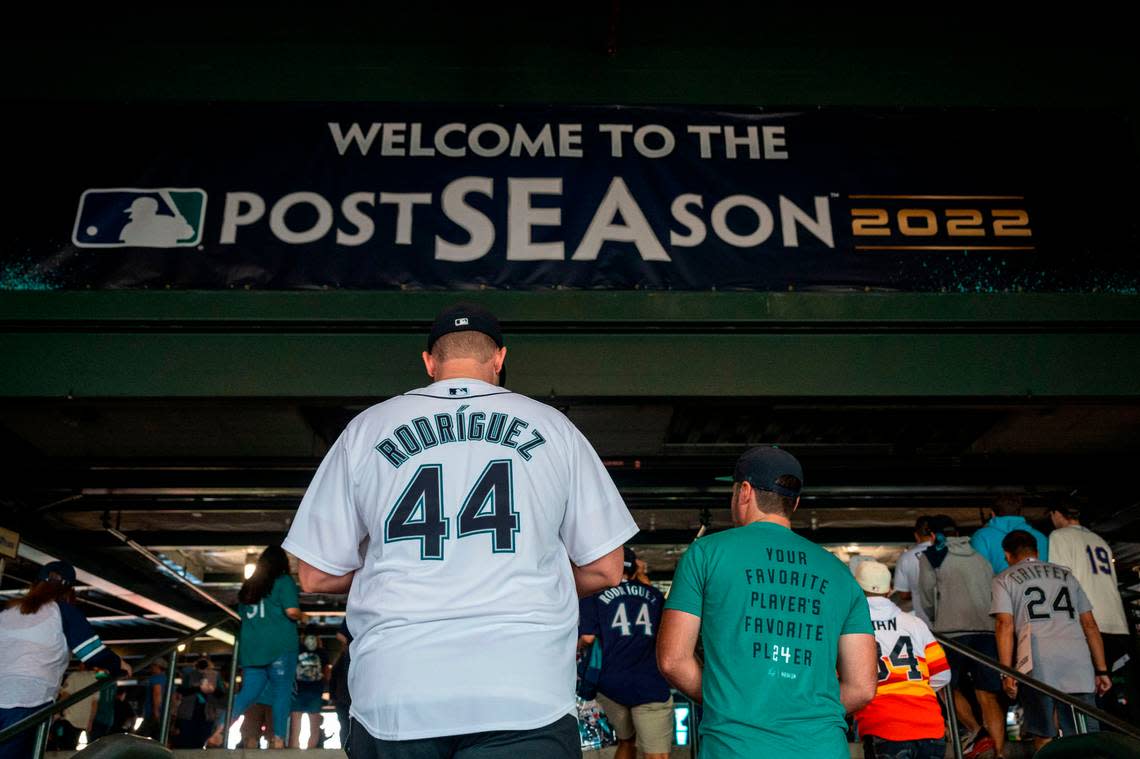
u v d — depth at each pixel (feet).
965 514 39.47
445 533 6.31
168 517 40.27
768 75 26.25
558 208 24.26
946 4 26.99
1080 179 25.04
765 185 24.70
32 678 17.87
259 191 24.20
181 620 61.26
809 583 9.93
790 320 23.79
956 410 28.12
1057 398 23.77
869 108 25.68
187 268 23.45
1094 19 26.91
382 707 5.83
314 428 29.43
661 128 25.22
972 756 21.07
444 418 6.84
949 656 21.79
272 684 24.27
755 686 9.37
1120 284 24.11
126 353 23.34
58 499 33.12
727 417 28.71
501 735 5.82
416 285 23.50
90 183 24.06
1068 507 22.61
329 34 26.16
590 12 26.61
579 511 6.88
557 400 23.44
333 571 6.73
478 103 25.48
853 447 30.60
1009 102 25.94
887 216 24.52
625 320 23.63
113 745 11.89
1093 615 20.51
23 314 23.06
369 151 24.72
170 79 25.44
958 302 24.08
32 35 25.70
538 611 6.18
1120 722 15.06
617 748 20.39
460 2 26.61
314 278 23.49
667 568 51.72
